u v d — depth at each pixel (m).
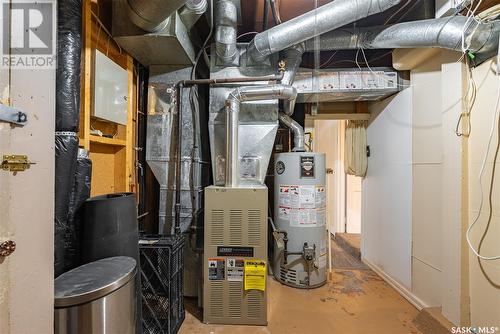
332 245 3.65
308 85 2.34
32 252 0.73
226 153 2.00
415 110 2.12
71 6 1.22
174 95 2.23
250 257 1.81
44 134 0.77
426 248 1.98
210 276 1.82
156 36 1.71
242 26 2.32
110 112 1.66
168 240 1.72
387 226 2.51
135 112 2.19
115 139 1.80
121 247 1.26
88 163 1.37
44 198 0.77
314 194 2.34
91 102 1.50
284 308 2.02
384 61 2.58
